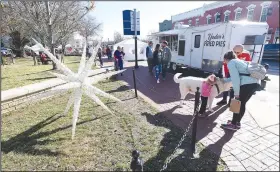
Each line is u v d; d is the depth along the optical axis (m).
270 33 22.28
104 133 4.04
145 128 4.27
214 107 5.77
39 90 5.95
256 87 4.06
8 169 2.92
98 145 3.60
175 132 4.15
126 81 9.53
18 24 9.03
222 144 3.75
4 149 3.41
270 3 21.59
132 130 4.17
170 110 5.51
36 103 5.79
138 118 4.82
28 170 2.92
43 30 10.05
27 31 10.77
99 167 3.03
